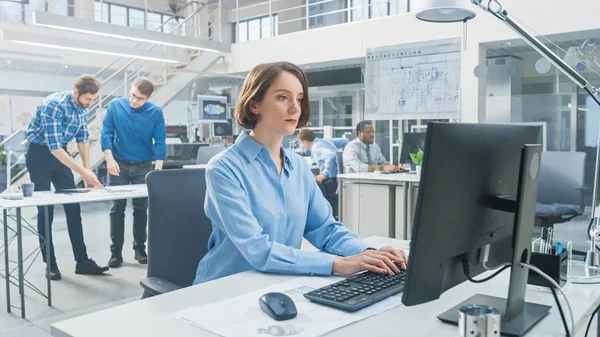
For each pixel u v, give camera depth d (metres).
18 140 5.73
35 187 3.45
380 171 3.60
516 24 1.27
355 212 3.75
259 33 11.04
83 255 3.62
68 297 3.09
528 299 1.07
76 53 6.90
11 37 5.23
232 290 1.09
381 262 1.17
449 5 1.90
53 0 7.66
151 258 1.46
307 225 1.51
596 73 3.53
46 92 6.66
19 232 2.80
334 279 1.18
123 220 3.86
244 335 0.84
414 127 3.43
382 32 4.69
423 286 0.83
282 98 1.32
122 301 3.02
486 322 0.65
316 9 8.12
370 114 3.28
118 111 3.92
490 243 0.95
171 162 6.85
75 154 5.46
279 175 1.39
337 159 4.30
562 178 3.54
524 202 0.89
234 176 1.30
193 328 0.88
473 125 0.85
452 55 3.01
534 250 1.19
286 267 1.20
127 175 3.99
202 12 9.58
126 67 7.21
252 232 1.24
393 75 3.19
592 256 1.35
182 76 7.35
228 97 7.61
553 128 5.12
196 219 1.54
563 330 0.89
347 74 7.20
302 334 0.84
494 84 3.83
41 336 2.48
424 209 0.80
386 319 0.92
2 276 2.93
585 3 4.05
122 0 9.70
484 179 0.89
